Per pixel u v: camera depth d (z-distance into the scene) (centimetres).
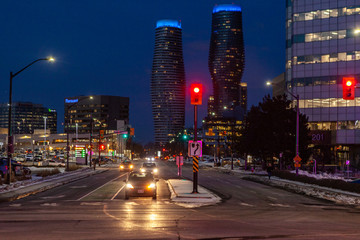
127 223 1474
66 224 1437
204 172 6619
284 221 1595
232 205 2184
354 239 1200
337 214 1856
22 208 1931
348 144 9056
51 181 3903
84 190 3034
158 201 2328
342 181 3394
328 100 9275
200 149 2728
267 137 6141
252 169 6662
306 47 9562
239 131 7688
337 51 9250
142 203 2211
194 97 2702
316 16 9500
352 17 9144
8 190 2889
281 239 1187
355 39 9094
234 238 1197
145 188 2380
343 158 9219
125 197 2403
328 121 9256
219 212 1866
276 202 2384
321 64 9394
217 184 3878
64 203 2164
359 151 9175
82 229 1330
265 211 1934
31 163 9056
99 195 2645
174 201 2328
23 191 2825
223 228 1389
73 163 10319
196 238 1190
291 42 9856
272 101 6288
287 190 3297
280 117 6019
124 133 7900
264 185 3844
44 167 7325
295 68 9656
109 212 1797
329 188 3450
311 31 9531
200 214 1780
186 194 2644
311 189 3325
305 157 6112
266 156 6744
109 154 18250
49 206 2019
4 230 1302
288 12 10238
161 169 7706
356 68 9056
